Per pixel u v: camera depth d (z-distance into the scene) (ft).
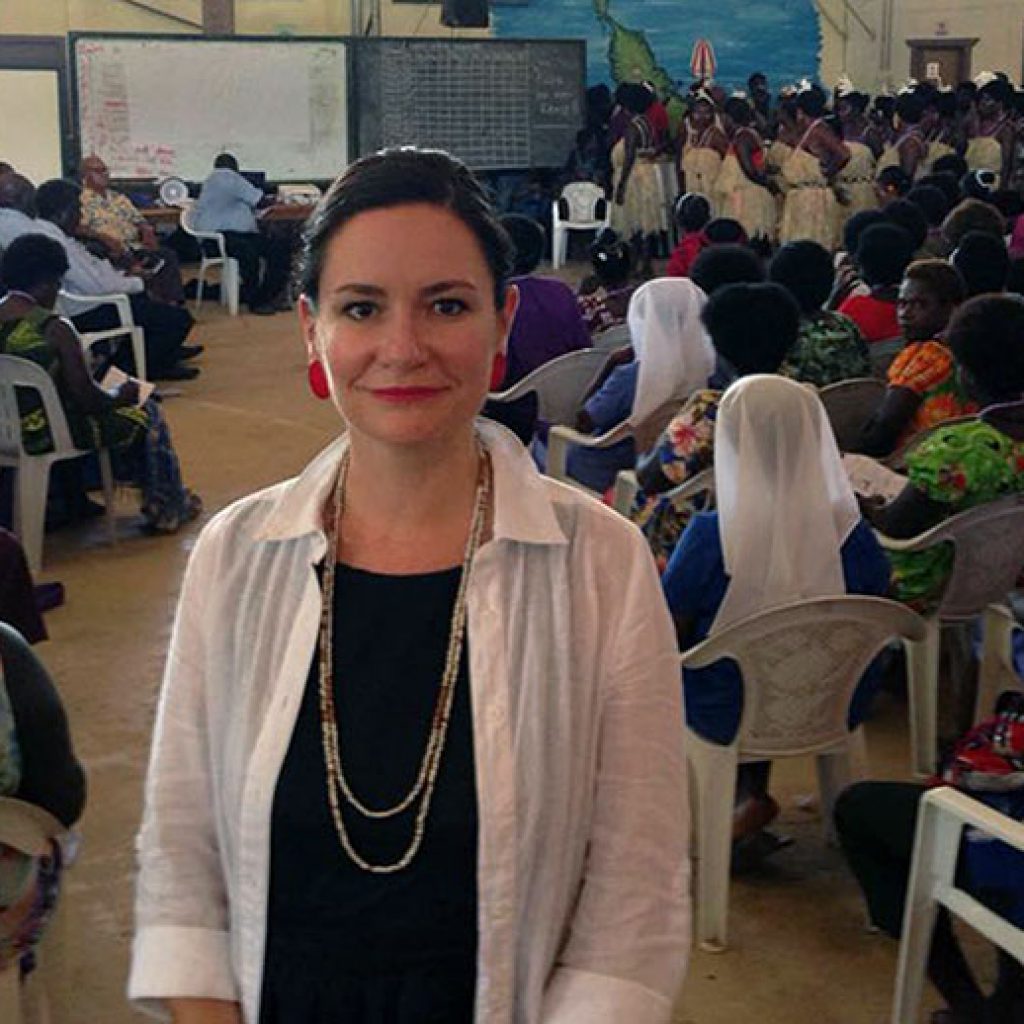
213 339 30.09
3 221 23.39
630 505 12.82
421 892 4.14
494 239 4.21
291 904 4.20
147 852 4.39
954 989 7.87
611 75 49.21
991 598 11.03
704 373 14.30
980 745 7.39
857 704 9.23
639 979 4.11
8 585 8.16
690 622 9.10
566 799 4.13
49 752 6.00
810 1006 8.61
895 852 7.88
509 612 4.21
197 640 4.42
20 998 6.54
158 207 36.73
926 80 47.01
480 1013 4.11
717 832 9.04
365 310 4.15
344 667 4.24
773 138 40.81
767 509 8.84
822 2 50.93
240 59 39.34
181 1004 4.28
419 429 4.16
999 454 10.71
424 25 44.96
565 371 16.07
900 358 13.26
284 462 20.68
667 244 40.37
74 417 16.16
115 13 40.98
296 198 35.29
